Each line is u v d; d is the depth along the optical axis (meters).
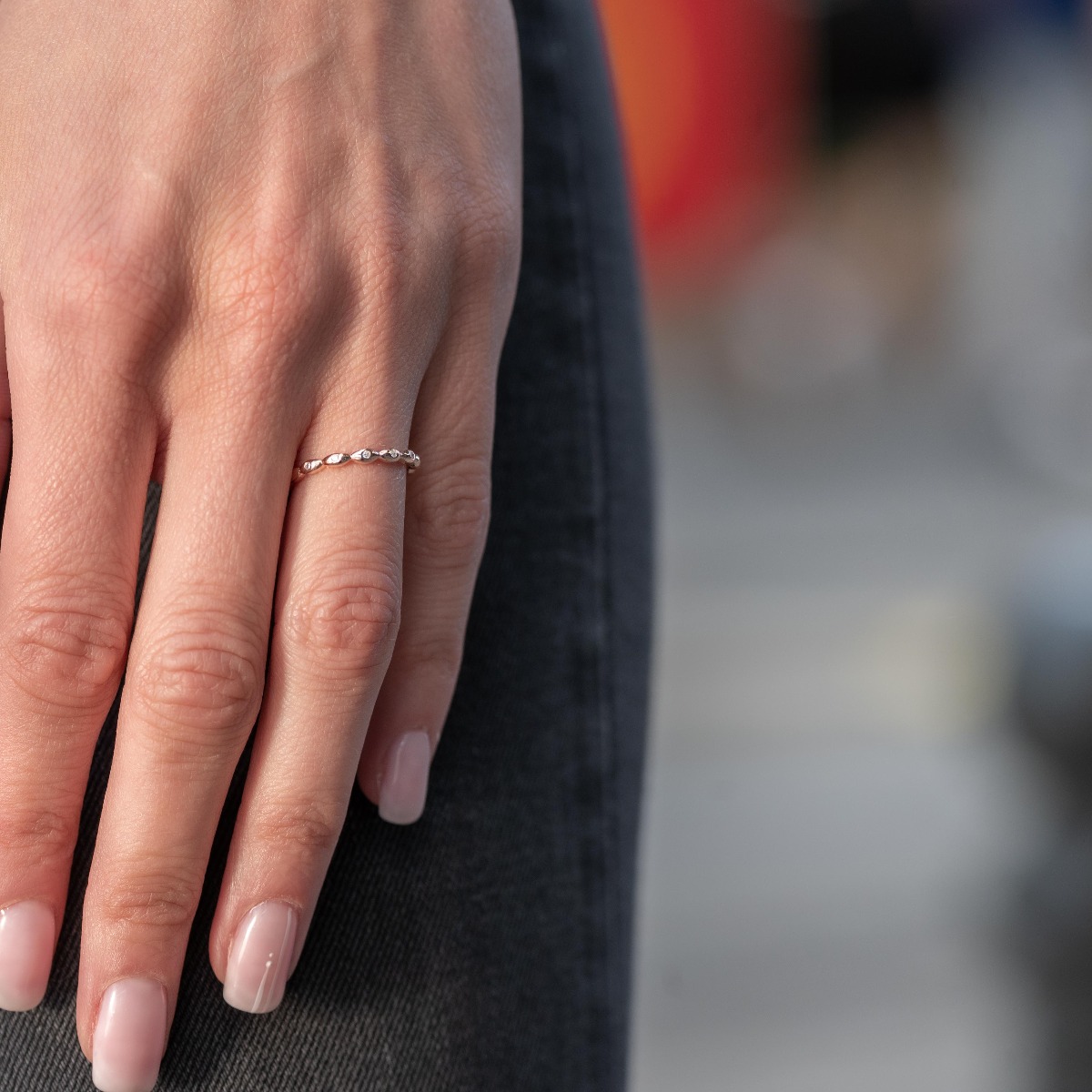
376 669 0.49
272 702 0.49
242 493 0.48
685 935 1.38
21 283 0.48
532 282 0.55
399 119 0.50
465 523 0.51
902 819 1.61
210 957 0.50
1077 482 3.61
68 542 0.48
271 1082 0.51
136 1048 0.49
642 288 0.59
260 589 0.49
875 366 4.87
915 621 2.35
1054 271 4.28
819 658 2.18
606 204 0.56
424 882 0.53
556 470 0.55
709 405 4.82
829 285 4.86
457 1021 0.53
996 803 1.61
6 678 0.49
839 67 5.20
